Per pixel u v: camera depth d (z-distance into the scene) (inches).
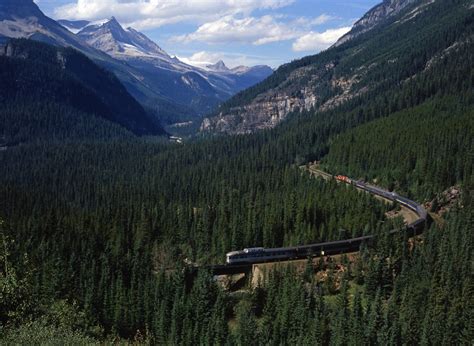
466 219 5846.5
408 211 7303.2
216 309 4916.3
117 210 7662.4
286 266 5625.0
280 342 4483.3
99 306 5017.2
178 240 7017.7
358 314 4557.1
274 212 6894.7
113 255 6107.3
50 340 2272.4
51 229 6845.5
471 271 4955.7
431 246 5359.3
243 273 5723.4
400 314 4628.4
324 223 6806.1
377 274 5108.3
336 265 5644.7
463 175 7628.0
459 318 4399.6
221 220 6963.6
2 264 2439.7
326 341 4419.3
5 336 2206.0
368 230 6525.6
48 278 5108.3
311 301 4889.3
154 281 5502.0
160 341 4707.2
